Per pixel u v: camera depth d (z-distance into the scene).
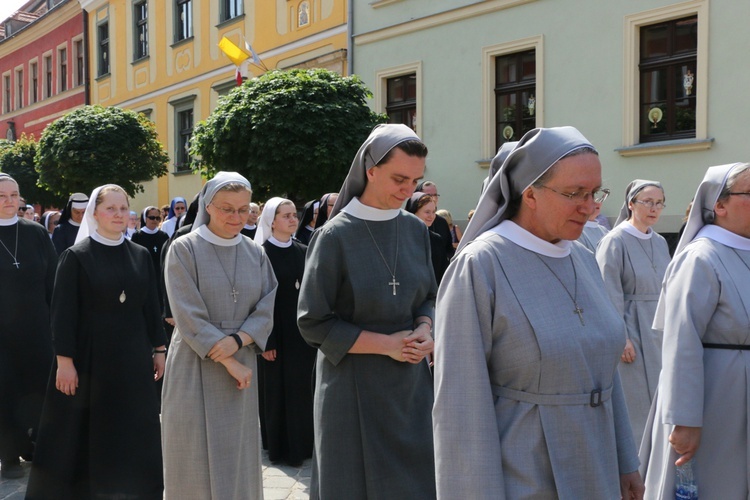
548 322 2.09
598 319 2.18
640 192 5.04
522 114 11.70
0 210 5.32
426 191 7.37
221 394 3.68
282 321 5.43
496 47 11.77
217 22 18.36
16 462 5.14
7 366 5.15
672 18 9.79
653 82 10.12
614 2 10.29
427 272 3.31
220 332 3.66
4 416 5.10
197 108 19.41
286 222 5.57
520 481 2.05
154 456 4.21
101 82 24.09
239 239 3.93
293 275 5.52
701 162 9.53
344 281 3.11
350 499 3.04
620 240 5.00
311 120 9.97
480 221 2.28
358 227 3.14
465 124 12.29
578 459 2.08
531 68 11.54
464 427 2.04
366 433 3.05
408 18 13.07
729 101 9.24
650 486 3.18
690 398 2.85
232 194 3.74
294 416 5.39
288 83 10.19
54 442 4.15
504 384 2.13
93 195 4.27
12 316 5.22
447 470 2.05
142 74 21.81
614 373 2.32
